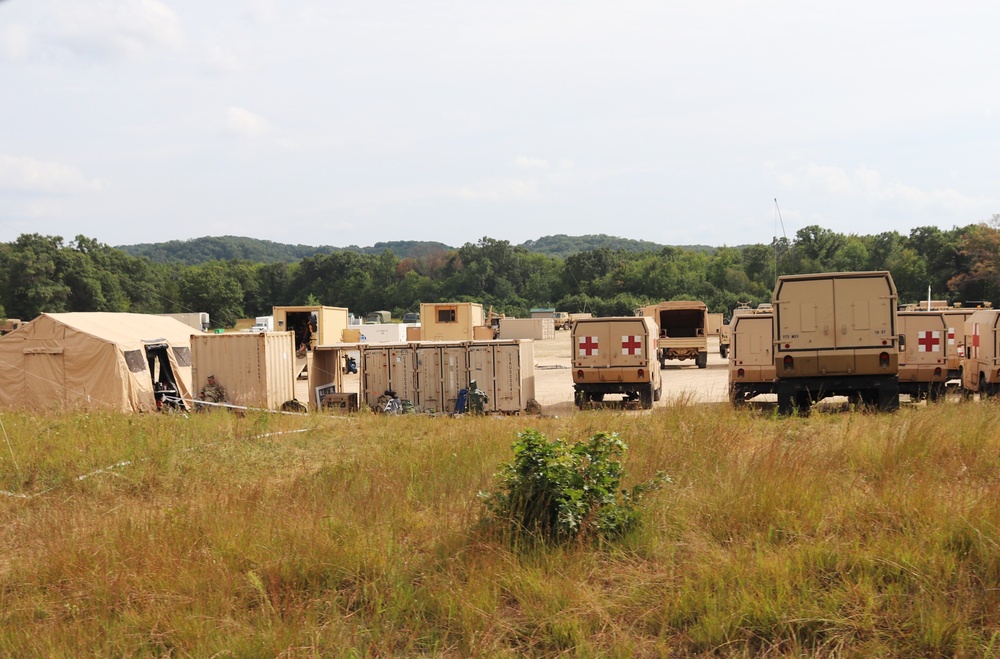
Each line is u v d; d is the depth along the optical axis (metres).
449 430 14.51
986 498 7.04
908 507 7.09
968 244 87.81
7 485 11.38
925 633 5.05
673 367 36.53
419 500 9.02
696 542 6.95
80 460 12.55
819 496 7.79
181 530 7.91
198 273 119.81
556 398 24.83
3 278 94.44
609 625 5.61
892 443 9.89
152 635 5.75
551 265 141.00
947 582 5.75
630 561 6.70
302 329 45.41
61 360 21.28
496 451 11.31
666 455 9.94
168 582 6.59
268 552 7.14
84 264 100.88
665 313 37.56
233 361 21.36
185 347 24.81
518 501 7.41
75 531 8.34
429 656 5.40
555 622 5.57
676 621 5.59
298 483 10.05
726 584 5.98
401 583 6.32
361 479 9.81
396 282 138.25
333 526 7.68
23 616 6.24
